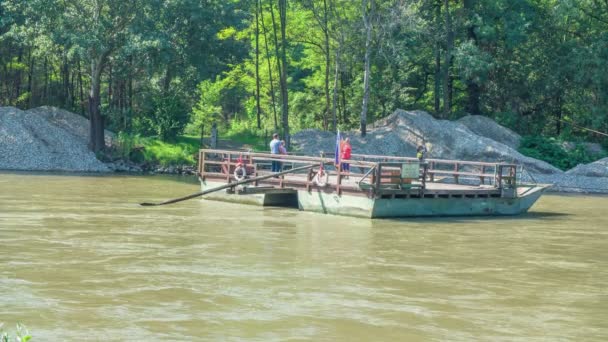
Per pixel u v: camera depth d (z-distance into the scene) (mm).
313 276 16062
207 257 17859
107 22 44250
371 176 25250
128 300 13625
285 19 53594
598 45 52594
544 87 56688
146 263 16938
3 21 47438
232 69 66125
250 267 16812
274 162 29141
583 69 52750
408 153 48094
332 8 53719
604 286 16000
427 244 20734
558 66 55281
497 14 55125
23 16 49719
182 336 11555
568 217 28344
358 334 11922
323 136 51094
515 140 52406
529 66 57500
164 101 50156
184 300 13734
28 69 55281
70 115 50875
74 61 51188
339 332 12016
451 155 47469
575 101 56500
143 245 19219
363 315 13062
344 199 26125
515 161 46000
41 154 43938
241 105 78125
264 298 14047
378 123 52219
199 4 50156
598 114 52625
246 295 14242
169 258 17609
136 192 32156
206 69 54469
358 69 61469
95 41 43062
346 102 63406
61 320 12227
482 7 55719
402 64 56375
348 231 22609
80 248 18516
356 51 56312
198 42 52062
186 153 48469
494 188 28172
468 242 21359
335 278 15938
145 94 51375
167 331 11789
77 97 59719
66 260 16984
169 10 47469
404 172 25750
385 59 56750
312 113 64000
